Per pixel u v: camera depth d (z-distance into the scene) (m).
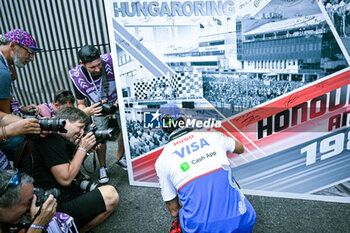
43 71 4.49
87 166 3.17
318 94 1.97
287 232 1.92
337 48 1.82
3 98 1.88
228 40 2.02
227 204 1.37
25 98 4.80
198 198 1.37
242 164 2.33
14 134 1.64
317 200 2.27
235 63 2.06
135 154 2.56
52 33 4.20
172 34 2.12
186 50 2.13
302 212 2.12
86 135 1.93
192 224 1.36
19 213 1.34
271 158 2.26
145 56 2.23
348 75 1.88
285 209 2.17
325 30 1.80
